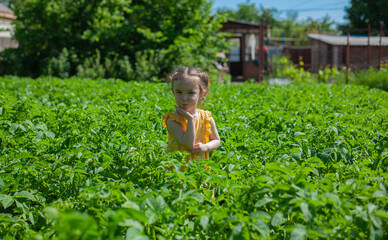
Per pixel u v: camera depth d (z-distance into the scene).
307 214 1.96
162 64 15.52
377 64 21.44
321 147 4.07
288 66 21.14
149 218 2.06
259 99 8.03
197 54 16.23
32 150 3.91
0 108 5.14
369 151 3.77
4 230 2.51
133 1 18.58
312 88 10.16
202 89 3.52
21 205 2.72
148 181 3.02
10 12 22.48
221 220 2.25
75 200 2.74
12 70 16.39
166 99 7.26
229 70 27.42
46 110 5.46
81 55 16.75
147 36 16.03
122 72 15.48
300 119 5.52
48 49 17.06
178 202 2.29
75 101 7.32
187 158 3.50
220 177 2.83
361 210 2.17
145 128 4.89
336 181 3.13
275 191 2.20
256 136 4.54
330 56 25.42
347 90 9.92
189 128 3.30
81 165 2.99
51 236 2.28
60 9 16.66
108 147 3.73
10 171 3.29
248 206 2.40
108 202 2.44
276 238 2.37
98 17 17.00
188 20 16.84
